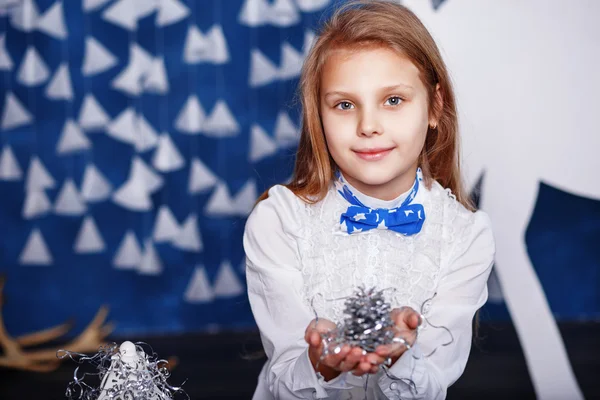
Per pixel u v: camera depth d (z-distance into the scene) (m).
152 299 3.40
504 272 2.12
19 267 3.34
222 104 3.18
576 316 3.43
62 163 3.31
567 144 2.10
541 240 3.40
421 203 1.27
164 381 1.01
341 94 1.09
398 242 1.24
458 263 1.25
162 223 3.24
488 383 2.64
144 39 3.30
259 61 3.18
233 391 2.59
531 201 2.11
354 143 1.10
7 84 3.27
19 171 3.20
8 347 2.88
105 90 3.30
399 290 1.23
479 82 2.09
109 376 0.97
